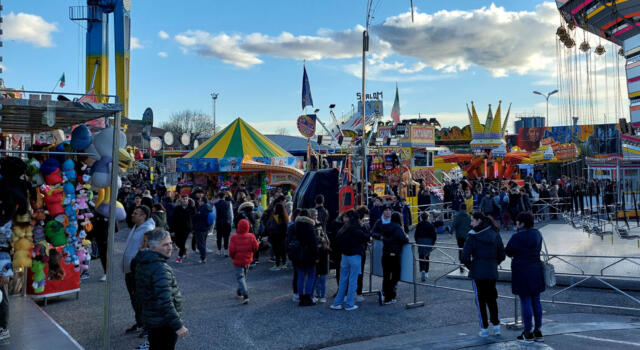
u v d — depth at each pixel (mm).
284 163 23766
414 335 6730
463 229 11344
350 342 6484
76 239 6074
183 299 8789
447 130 72562
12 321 6336
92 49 37906
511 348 5918
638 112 18859
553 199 21828
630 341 6129
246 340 6543
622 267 10125
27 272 8117
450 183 24406
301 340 6551
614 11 18422
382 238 8508
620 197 18781
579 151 53219
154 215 10016
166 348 4402
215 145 23984
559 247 13266
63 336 5676
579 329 6762
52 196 5734
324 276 8656
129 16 39500
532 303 6316
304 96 21703
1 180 5230
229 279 10531
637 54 18938
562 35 22328
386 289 8461
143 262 4383
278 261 11586
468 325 7191
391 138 32250
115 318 7527
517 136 68250
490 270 6457
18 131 6824
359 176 23016
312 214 8625
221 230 13609
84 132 5672
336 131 31719
